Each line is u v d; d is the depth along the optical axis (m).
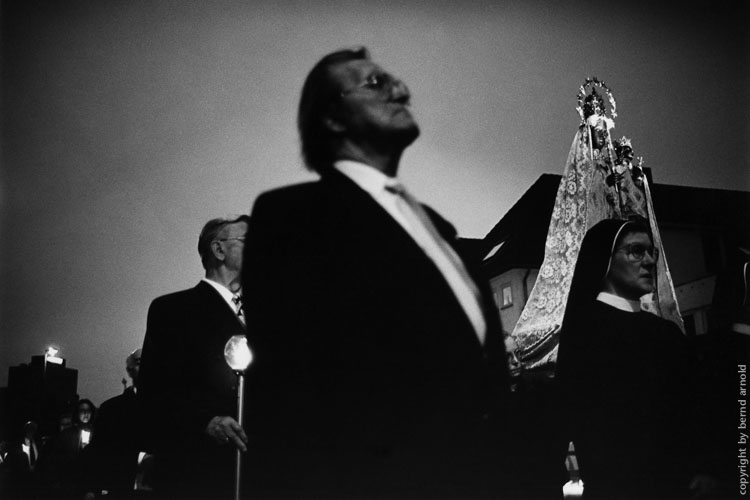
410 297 4.16
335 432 3.96
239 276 4.21
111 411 4.14
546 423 4.21
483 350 4.19
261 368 4.01
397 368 4.06
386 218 4.25
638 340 4.43
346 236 4.19
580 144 4.71
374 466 3.95
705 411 4.50
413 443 4.00
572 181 4.63
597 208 4.62
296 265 4.14
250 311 4.09
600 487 4.25
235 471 3.89
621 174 4.68
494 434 4.12
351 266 4.14
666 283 4.59
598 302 4.45
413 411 4.04
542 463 4.16
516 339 4.28
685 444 4.41
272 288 4.11
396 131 4.45
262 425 3.95
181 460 3.95
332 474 3.92
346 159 4.34
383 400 4.02
